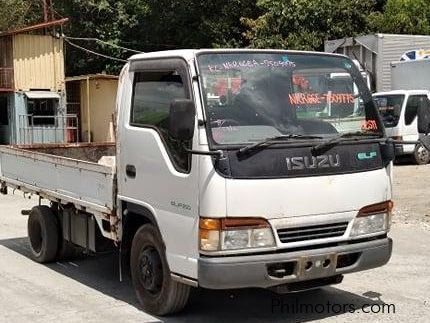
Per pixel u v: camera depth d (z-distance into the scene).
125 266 7.04
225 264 4.92
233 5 29.95
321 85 5.64
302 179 5.17
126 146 5.93
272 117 5.32
